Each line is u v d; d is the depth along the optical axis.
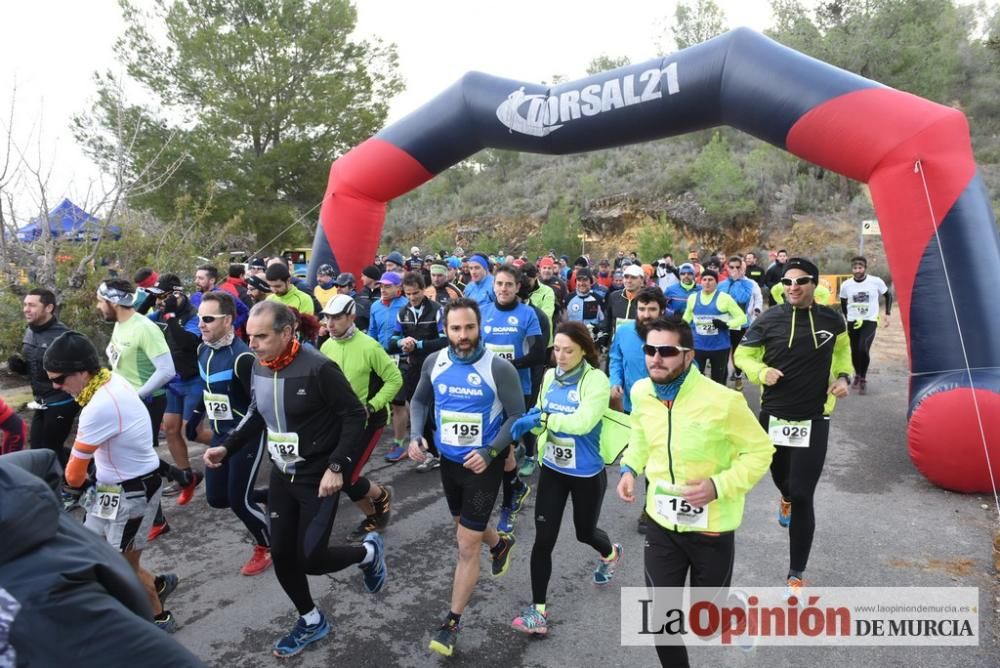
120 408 3.10
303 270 18.62
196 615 3.66
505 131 7.75
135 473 3.21
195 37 19.41
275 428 3.19
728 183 24.23
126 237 9.34
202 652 3.32
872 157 5.52
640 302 4.53
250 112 20.19
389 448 6.80
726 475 2.56
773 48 6.18
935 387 5.27
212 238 12.19
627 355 4.74
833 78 5.82
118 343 4.88
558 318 8.91
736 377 9.39
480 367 3.29
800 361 3.59
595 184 30.41
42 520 1.36
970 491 5.26
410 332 6.32
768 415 3.73
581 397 3.35
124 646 1.35
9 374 9.08
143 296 6.20
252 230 20.38
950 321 5.21
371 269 8.09
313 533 3.15
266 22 21.19
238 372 3.98
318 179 21.48
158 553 4.44
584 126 7.24
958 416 5.09
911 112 5.39
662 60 6.79
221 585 4.00
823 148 5.84
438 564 4.24
